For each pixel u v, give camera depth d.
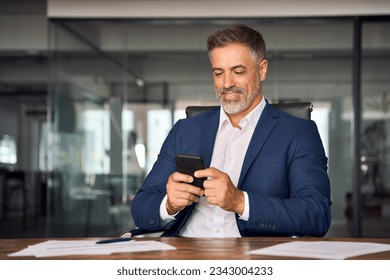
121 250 1.44
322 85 5.99
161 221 2.00
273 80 6.03
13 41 6.91
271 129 2.15
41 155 11.90
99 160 6.12
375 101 5.98
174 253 1.39
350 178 5.96
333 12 6.02
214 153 2.26
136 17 6.16
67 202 6.13
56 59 6.18
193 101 6.07
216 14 6.12
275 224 1.82
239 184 2.07
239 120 2.26
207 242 1.62
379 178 5.94
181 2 6.13
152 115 6.09
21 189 11.05
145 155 6.07
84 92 6.15
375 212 5.94
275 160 2.09
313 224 1.86
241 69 2.14
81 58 6.18
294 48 6.04
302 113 2.37
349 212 5.95
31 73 8.77
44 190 11.18
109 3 6.17
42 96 9.96
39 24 6.91
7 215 10.72
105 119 6.12
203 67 6.11
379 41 6.02
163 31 6.16
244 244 1.57
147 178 2.26
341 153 5.97
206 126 2.30
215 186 1.76
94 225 6.11
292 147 2.11
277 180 2.06
